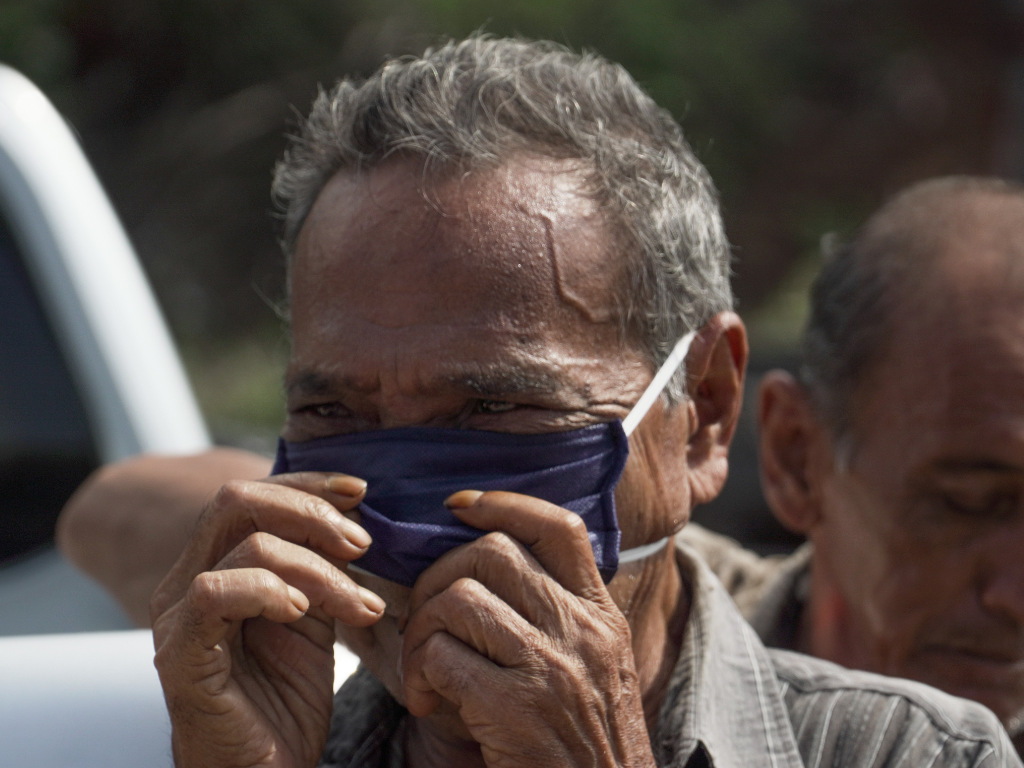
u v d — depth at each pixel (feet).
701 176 15.67
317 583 12.46
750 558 22.77
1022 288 17.38
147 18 93.45
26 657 13.75
